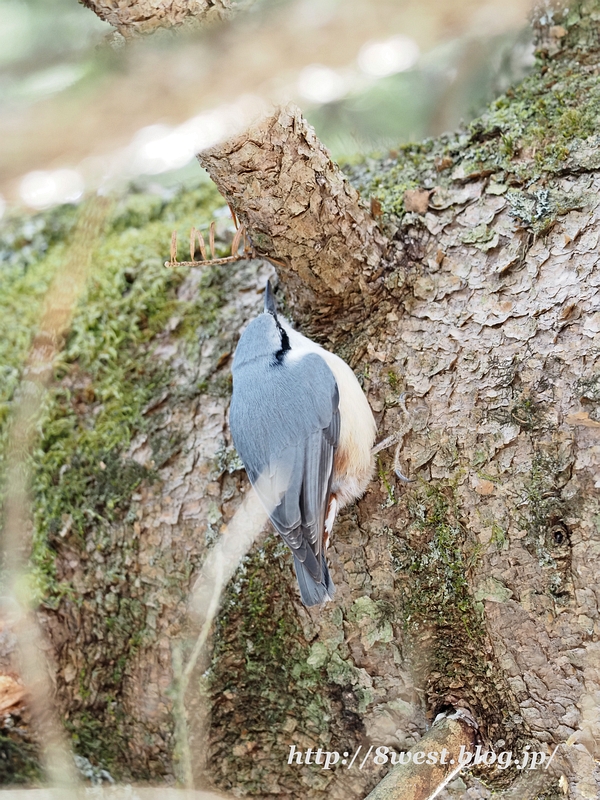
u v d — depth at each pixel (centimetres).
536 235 547
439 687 521
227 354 643
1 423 688
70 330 700
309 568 512
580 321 511
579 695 469
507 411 516
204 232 708
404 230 597
